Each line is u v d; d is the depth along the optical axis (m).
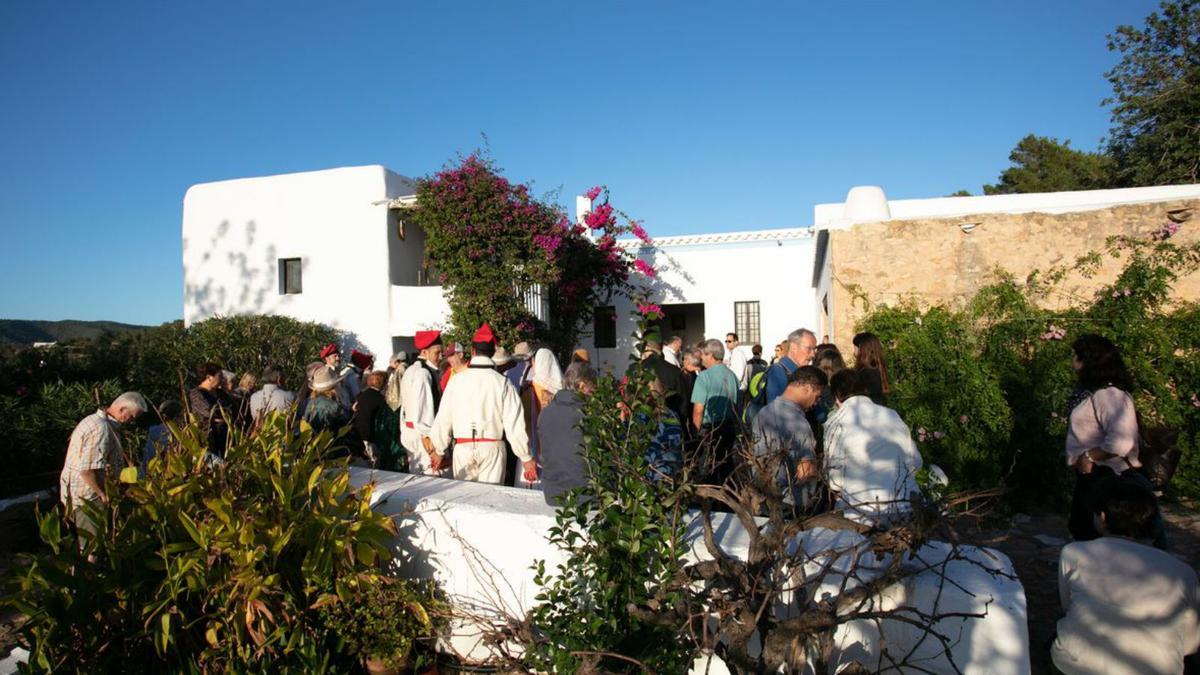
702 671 3.12
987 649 2.80
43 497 6.22
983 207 14.57
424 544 3.91
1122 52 22.62
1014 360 7.07
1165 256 6.97
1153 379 6.69
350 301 15.24
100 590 3.11
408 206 15.02
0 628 4.72
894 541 2.57
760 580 2.60
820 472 3.45
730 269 17.59
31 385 9.55
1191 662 3.20
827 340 10.55
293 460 3.65
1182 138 20.91
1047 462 6.70
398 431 7.38
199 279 16.39
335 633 3.44
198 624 3.34
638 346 3.25
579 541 3.43
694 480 3.14
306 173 15.59
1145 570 3.08
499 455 5.47
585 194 17.33
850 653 3.03
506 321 14.26
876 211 10.73
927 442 7.13
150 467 3.57
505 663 3.18
